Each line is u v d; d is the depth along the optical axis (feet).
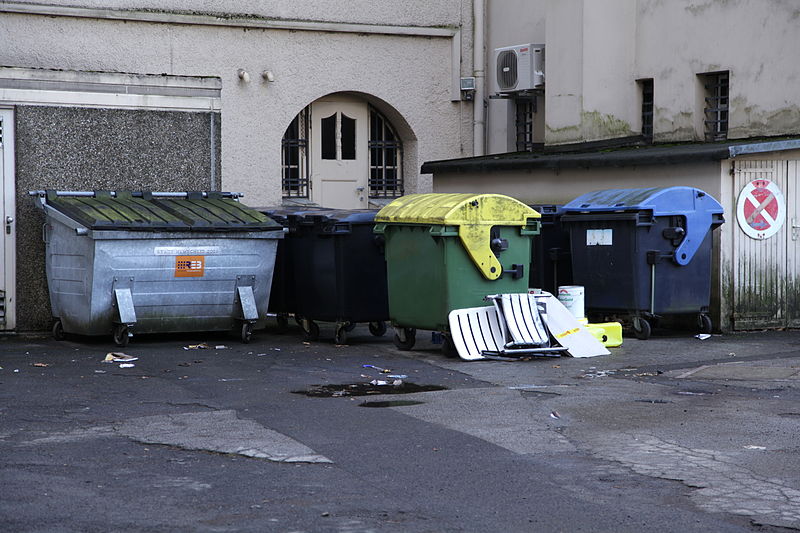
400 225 39.78
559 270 46.83
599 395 31.32
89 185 44.65
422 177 61.82
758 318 45.37
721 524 19.42
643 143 55.06
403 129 61.82
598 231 43.91
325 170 60.54
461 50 62.44
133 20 54.19
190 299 41.24
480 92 62.54
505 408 29.27
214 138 46.78
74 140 44.32
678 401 30.32
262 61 57.26
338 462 23.50
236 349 40.98
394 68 60.75
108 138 44.91
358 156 61.46
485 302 39.06
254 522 19.34
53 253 42.22
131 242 39.88
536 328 39.06
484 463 23.47
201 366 36.76
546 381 33.94
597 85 55.36
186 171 46.32
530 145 62.18
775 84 48.70
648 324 43.09
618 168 48.60
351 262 42.24
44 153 43.83
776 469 22.97
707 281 43.80
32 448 24.62
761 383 33.27
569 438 25.75
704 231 43.42
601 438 25.72
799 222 45.80
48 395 31.19
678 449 24.66
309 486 21.67
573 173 50.96
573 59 55.83
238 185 56.80
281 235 42.16
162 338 43.80
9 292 43.37
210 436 25.88
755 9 49.39
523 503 20.58
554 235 46.65
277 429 26.66
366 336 45.62
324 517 19.65
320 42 58.70
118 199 43.32
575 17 55.62
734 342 42.52
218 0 55.93
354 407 29.48
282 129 57.93
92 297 39.83
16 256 43.39
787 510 20.20
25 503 20.33
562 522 19.48
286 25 57.47
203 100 46.52
